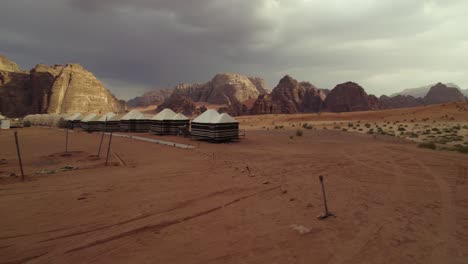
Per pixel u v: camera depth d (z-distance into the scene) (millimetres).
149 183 9734
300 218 6277
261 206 7191
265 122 69750
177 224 6023
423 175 10641
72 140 27703
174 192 8562
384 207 7008
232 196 8102
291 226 5762
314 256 4496
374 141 24094
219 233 5496
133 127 41000
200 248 4848
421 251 4652
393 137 26688
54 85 119750
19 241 5254
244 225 5898
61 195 8273
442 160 13609
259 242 5043
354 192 8453
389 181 9836
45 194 8375
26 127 54094
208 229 5715
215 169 12297
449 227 5676
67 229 5797
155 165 13484
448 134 26734
